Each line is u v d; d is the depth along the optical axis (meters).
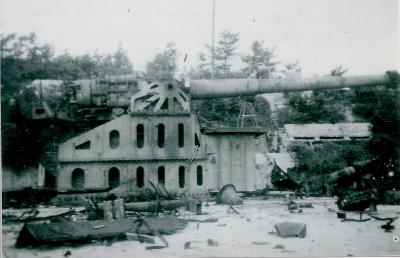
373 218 21.00
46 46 23.89
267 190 26.66
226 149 25.02
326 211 22.44
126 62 24.61
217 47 25.11
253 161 25.25
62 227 17.33
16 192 23.42
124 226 18.06
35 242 17.17
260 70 25.91
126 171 23.38
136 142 23.59
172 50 24.50
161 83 24.38
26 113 24.45
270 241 17.91
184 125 24.19
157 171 23.64
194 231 18.86
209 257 16.27
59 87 24.66
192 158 24.08
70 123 24.89
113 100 24.69
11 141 24.03
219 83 25.47
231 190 23.75
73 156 23.08
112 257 15.99
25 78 24.25
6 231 18.94
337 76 26.02
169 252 16.53
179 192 23.80
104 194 22.86
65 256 16.22
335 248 17.39
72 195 22.70
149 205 21.16
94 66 24.64
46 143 24.45
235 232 18.75
